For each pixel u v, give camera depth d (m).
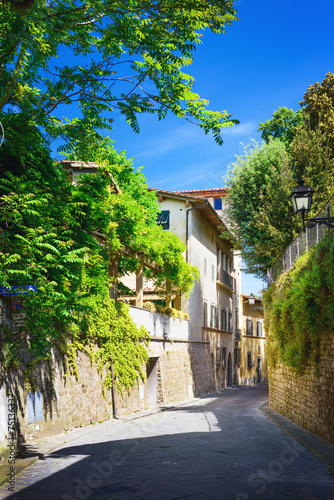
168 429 13.99
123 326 19.22
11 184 9.94
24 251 9.68
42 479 7.43
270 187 26.55
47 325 10.57
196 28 7.78
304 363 13.48
